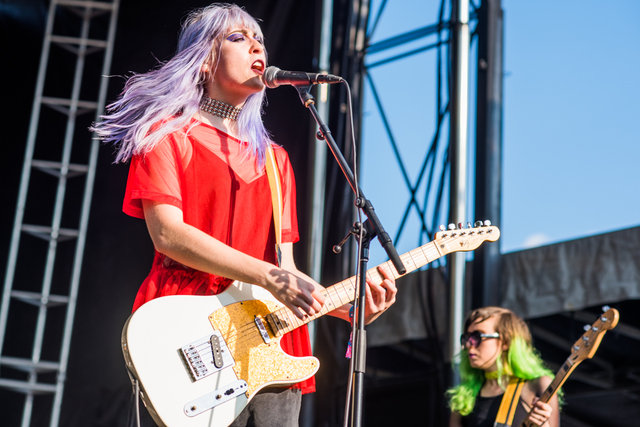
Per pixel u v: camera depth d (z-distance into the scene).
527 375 3.57
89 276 6.33
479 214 5.08
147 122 2.26
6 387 5.82
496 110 5.23
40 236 6.22
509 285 4.99
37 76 6.70
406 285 5.46
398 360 6.17
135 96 2.33
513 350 3.60
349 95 2.39
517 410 3.50
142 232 6.32
